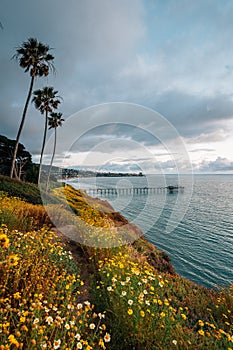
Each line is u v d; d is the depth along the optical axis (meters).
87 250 3.09
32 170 16.33
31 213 4.57
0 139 22.81
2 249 1.80
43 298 1.63
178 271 10.33
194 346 1.35
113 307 1.67
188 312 2.20
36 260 2.03
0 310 1.22
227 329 1.93
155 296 1.90
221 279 9.91
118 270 2.15
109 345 1.42
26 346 1.19
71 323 1.29
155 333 1.41
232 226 19.11
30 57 12.32
